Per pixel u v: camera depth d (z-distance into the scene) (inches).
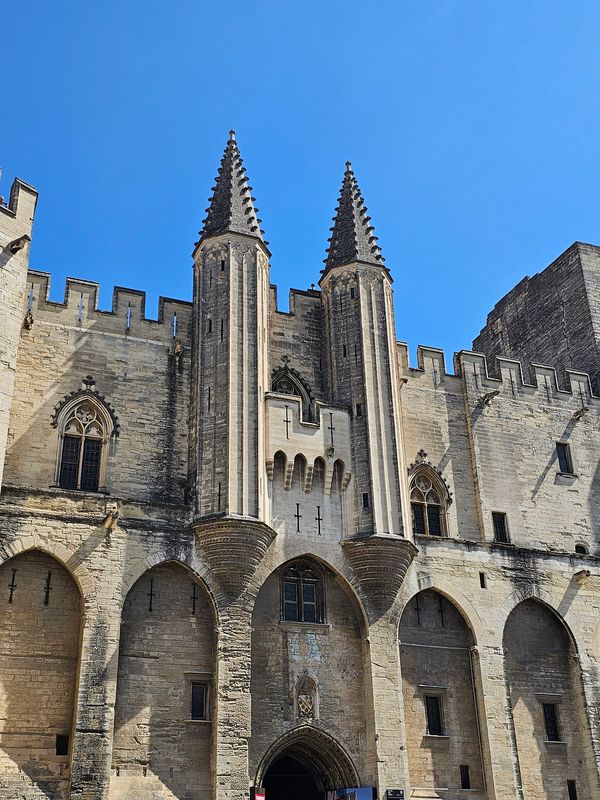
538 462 1955.0
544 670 1745.8
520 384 2023.9
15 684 1373.0
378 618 1608.0
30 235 1584.6
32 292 1679.4
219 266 1738.4
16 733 1348.4
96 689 1357.0
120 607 1425.9
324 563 1627.7
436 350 1982.0
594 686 1740.9
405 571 1642.5
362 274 1847.9
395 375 1792.6
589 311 2250.2
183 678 1469.0
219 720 1419.8
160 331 1753.2
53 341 1659.7
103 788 1305.4
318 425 1690.5
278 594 1598.2
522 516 1883.6
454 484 1866.4
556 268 2400.3
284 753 1641.2
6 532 1396.4
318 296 1925.4
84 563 1428.4
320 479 1675.7
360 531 1638.8
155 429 1672.0
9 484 1523.1
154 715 1430.9
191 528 1530.5
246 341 1674.5
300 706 1536.7
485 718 1630.2
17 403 1590.8
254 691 1518.2
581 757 1701.5
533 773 1653.5
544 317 2415.1
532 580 1777.8
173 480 1647.4
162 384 1708.9
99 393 1658.5
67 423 1624.0
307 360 1856.5
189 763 1421.0
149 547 1487.5
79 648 1393.9
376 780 1496.1
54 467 1574.8
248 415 1615.4
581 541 1915.6
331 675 1577.3
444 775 1594.5
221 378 1636.3
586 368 2215.8
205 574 1512.1
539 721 1701.5
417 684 1643.7
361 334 1792.6
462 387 1967.3
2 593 1408.7
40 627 1412.4
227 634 1478.8
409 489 1812.3
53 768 1344.7
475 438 1914.4
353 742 1545.3
